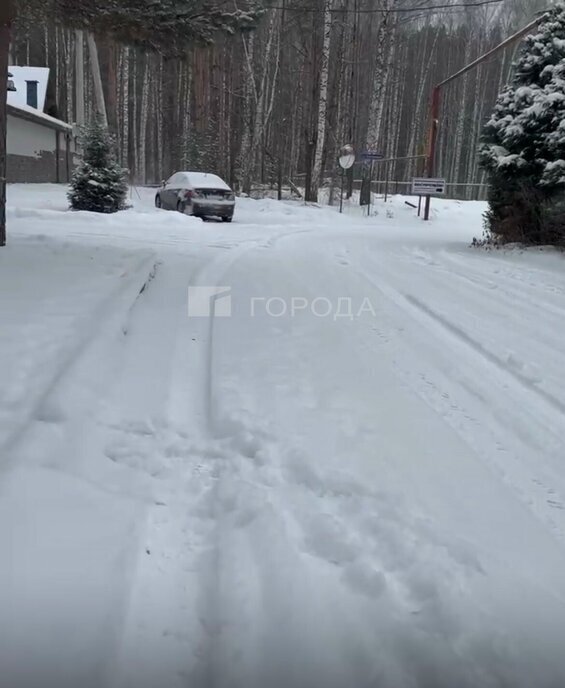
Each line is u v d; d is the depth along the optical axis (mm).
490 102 52062
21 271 7191
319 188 30953
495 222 14359
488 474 3545
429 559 2670
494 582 2564
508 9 49812
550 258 11297
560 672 2129
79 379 4293
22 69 34844
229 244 12602
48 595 2295
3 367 4215
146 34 9406
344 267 10430
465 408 4512
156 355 5242
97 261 8312
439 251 13172
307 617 2338
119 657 2111
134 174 40688
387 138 42469
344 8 27641
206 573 2594
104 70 45562
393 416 4285
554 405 4629
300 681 2070
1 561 2432
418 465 3594
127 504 2986
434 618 2350
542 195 12664
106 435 3715
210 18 9188
